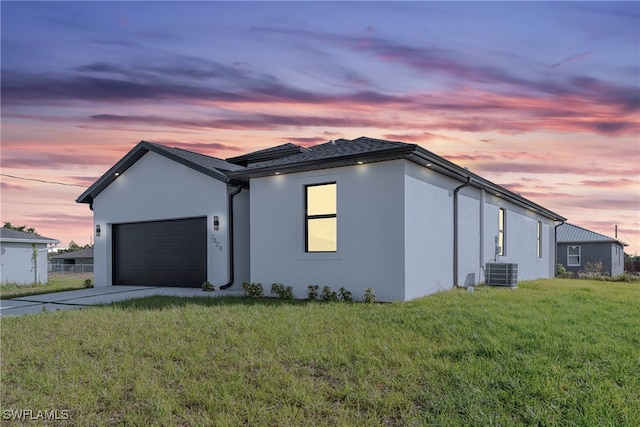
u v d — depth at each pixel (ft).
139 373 13.93
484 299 28.17
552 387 11.76
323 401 11.28
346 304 27.35
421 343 16.47
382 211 29.58
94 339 18.63
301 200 33.42
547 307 24.95
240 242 41.06
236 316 23.18
